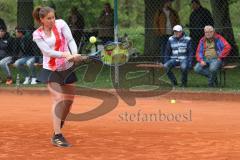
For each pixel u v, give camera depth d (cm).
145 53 3491
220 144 1406
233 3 4419
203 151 1316
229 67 2606
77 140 1472
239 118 1903
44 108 2161
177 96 2455
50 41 1370
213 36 2581
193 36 3017
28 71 2831
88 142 1441
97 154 1286
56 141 1383
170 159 1227
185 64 2606
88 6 5434
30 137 1516
